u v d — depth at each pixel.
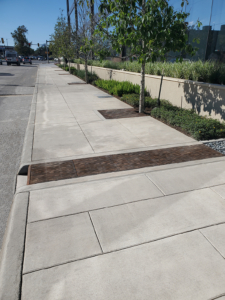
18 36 109.12
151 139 5.88
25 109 9.83
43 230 2.86
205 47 10.02
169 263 2.43
